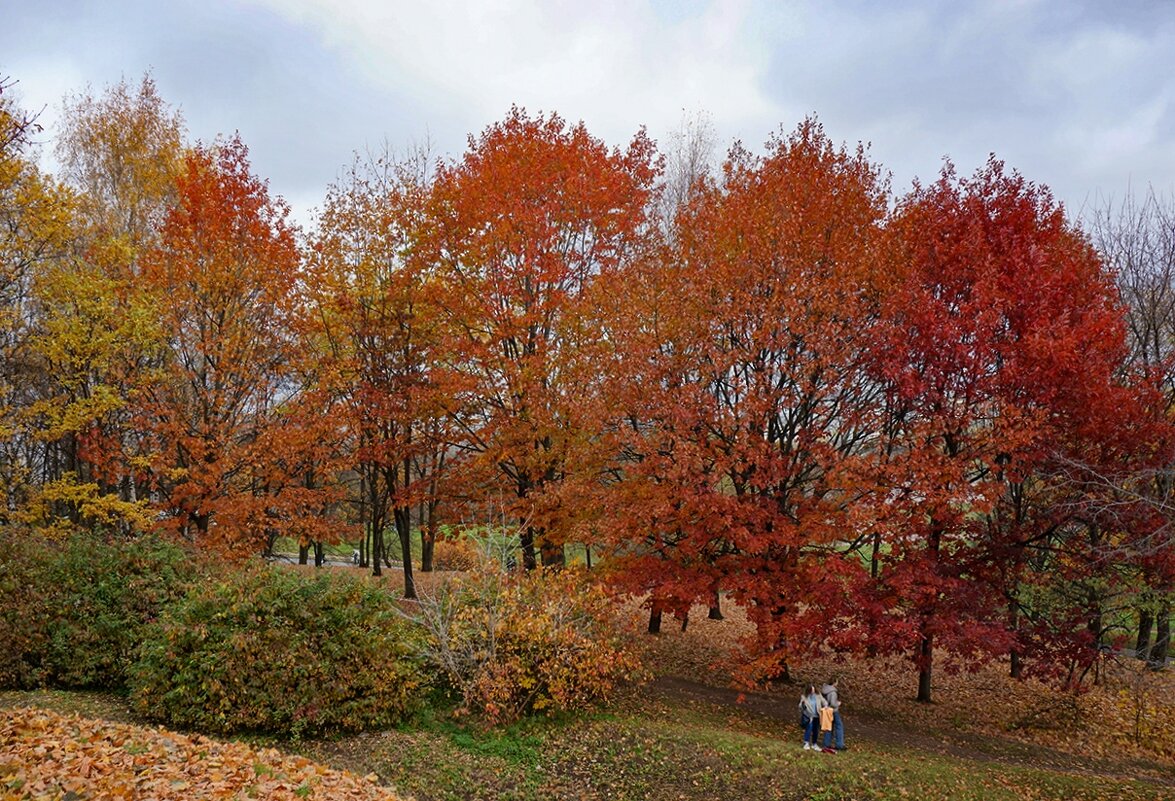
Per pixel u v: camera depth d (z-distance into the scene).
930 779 12.39
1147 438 14.28
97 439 19.00
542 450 18.38
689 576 15.66
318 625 13.20
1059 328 13.37
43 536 16.94
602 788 12.10
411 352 21.64
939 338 13.99
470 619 14.87
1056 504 14.34
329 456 21.61
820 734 13.86
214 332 20.02
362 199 22.36
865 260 15.12
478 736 13.52
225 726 12.01
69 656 13.93
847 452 16.20
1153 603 14.79
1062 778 12.88
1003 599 15.23
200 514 19.47
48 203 18.56
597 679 15.16
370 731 13.21
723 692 18.00
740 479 15.97
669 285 16.42
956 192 16.08
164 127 24.91
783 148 16.69
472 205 19.08
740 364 15.54
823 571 14.58
